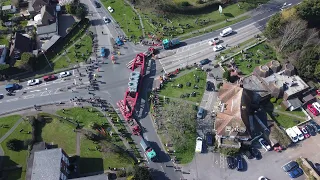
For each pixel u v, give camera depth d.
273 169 111.44
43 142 117.62
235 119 112.12
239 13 163.62
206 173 111.31
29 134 122.44
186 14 162.88
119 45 150.88
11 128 124.62
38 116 126.25
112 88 135.75
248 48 146.88
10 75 141.50
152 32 155.50
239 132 111.94
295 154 114.94
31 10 163.12
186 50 148.25
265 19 159.75
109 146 116.75
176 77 138.12
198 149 115.12
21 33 159.12
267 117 122.00
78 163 114.19
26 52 142.88
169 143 118.31
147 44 150.75
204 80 136.50
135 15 163.50
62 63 145.38
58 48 150.62
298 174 109.38
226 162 113.62
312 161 112.75
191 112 126.00
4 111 130.38
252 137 117.56
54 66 144.38
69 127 123.69
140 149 117.38
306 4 144.88
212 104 128.62
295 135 117.56
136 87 129.25
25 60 138.62
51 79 139.62
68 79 139.50
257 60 142.00
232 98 119.19
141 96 132.50
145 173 105.25
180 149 116.88
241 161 112.62
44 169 104.31
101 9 168.12
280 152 115.62
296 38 140.00
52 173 103.25
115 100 131.75
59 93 135.25
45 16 155.88
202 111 124.56
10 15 167.38
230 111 115.75
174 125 122.50
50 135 122.06
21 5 170.50
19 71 141.88
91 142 119.00
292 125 122.25
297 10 146.00
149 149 114.56
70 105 130.62
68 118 126.44
